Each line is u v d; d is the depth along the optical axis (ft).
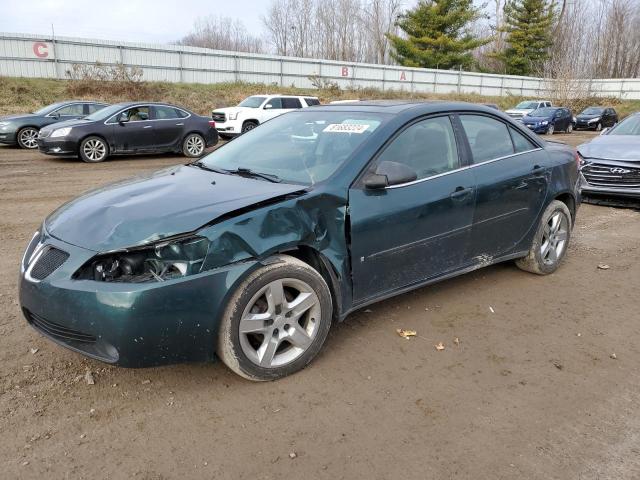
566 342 12.21
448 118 13.48
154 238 8.87
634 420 9.35
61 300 8.86
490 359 11.32
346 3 199.41
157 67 107.65
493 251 14.46
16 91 83.25
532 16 173.37
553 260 16.52
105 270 8.86
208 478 7.70
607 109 110.32
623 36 203.41
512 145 15.10
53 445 8.30
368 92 130.21
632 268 17.65
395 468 8.00
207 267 9.10
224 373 10.46
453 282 15.74
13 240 19.40
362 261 11.25
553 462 8.22
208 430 8.75
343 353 11.35
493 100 148.36
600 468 8.11
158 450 8.26
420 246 12.32
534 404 9.75
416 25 157.48
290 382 10.22
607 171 26.58
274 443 8.48
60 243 9.45
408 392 10.00
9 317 12.67
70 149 41.47
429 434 8.81
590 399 9.96
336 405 9.52
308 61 125.80
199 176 12.14
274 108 67.77
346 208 10.88
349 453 8.30
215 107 97.14
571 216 17.35
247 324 9.64
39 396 9.53
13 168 38.14
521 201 14.75
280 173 11.89
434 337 12.21
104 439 8.48
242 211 9.60
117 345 8.69
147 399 9.55
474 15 156.66
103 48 101.19
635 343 12.27
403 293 13.21
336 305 11.13
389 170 11.15
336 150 11.94
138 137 44.60
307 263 10.93
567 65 148.46
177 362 9.23
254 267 9.52
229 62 115.75
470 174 13.34
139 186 11.47
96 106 55.62
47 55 95.61
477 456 8.30
